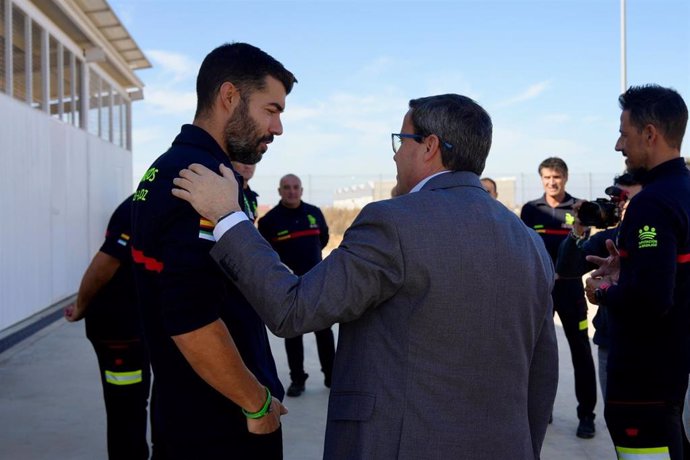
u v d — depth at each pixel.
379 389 1.79
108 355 3.41
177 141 1.99
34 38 9.12
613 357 2.62
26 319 8.36
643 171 2.64
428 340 1.76
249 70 1.97
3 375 6.19
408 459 1.74
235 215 1.80
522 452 1.83
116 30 11.79
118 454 3.44
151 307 1.91
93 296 3.37
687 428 2.54
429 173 1.96
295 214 5.96
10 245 7.76
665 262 2.38
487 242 1.79
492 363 1.79
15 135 7.99
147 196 1.87
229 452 1.94
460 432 1.75
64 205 10.24
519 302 1.82
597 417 4.98
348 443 1.83
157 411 2.02
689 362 2.51
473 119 1.93
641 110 2.57
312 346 7.54
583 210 3.44
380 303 1.83
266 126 2.01
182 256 1.74
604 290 2.59
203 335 1.74
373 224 1.78
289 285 1.77
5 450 4.24
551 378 2.03
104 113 13.73
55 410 5.11
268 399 1.93
